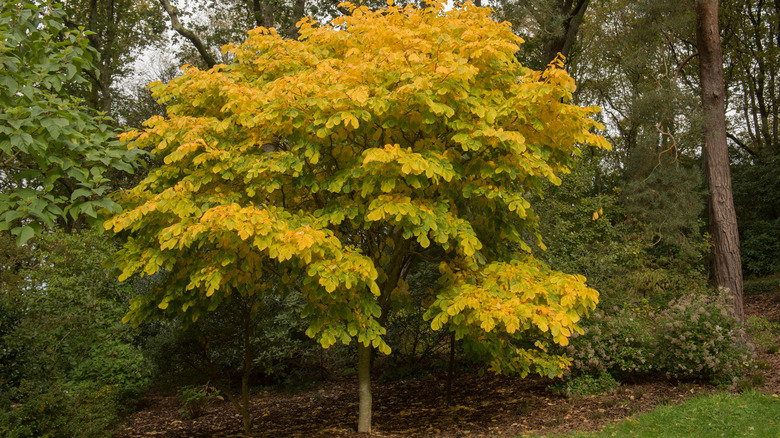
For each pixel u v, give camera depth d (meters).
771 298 14.57
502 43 4.83
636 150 13.10
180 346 6.77
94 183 3.98
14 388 6.05
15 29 3.88
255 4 14.57
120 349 8.60
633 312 8.71
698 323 7.30
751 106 21.81
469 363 9.95
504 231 5.30
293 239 4.10
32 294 7.88
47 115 3.71
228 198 4.77
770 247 17.38
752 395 6.17
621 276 10.16
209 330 6.65
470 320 4.76
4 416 5.05
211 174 4.86
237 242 4.35
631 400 6.73
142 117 17.41
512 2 11.99
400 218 4.24
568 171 5.68
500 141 4.62
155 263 4.59
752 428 5.10
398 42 5.07
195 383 8.22
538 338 7.33
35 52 4.08
